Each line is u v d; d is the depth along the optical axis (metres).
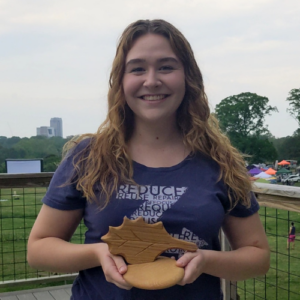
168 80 1.15
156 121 1.18
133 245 1.03
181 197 1.12
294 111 30.03
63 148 1.31
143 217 1.10
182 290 1.12
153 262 1.02
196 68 1.28
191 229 1.09
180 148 1.23
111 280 1.00
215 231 1.14
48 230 1.18
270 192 2.03
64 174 1.19
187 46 1.22
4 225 3.05
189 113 1.27
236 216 1.24
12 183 2.67
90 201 1.15
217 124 1.37
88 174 1.15
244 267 1.15
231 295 2.44
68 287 3.10
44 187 2.81
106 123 1.25
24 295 2.94
